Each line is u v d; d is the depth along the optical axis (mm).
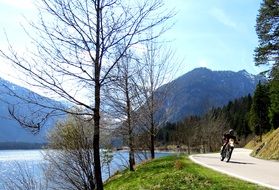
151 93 28797
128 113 24438
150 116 29453
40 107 8867
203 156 33062
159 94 29641
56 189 31266
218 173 17531
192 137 84938
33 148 144375
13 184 31016
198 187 13891
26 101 8773
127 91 23875
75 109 11336
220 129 88625
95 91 9359
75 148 31531
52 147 31922
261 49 46875
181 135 86688
